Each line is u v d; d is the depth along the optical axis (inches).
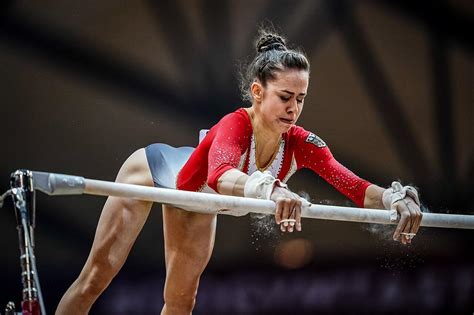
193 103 906.7
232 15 919.7
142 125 900.6
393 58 959.6
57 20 894.4
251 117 453.7
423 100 962.7
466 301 898.7
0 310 809.5
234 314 885.8
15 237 847.1
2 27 885.8
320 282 904.9
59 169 885.2
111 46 900.6
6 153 876.6
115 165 895.1
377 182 949.2
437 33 965.2
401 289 903.7
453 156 961.5
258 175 404.2
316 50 942.4
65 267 862.5
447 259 910.4
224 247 901.8
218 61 912.9
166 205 510.0
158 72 905.5
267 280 900.6
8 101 882.8
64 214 868.0
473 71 965.8
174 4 909.8
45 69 889.5
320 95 946.1
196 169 469.4
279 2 931.3
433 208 952.3
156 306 873.5
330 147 945.5
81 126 891.4
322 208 410.0
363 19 954.1
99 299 866.1
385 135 954.1
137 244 886.4
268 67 442.9
